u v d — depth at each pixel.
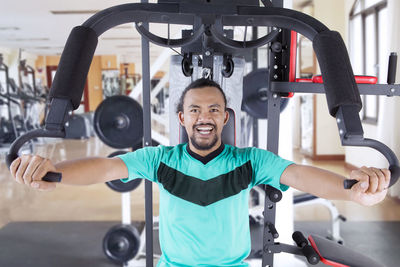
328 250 1.08
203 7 0.93
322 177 1.03
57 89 0.76
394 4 3.40
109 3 4.95
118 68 12.38
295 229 3.06
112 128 2.27
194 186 1.13
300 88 1.15
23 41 8.48
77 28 0.85
